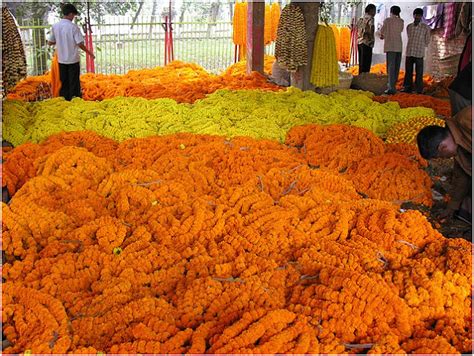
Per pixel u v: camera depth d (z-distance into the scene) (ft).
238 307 7.29
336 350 6.59
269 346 6.43
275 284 7.93
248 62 33.45
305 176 12.41
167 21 41.22
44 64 36.83
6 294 7.60
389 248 9.00
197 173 12.19
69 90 27.53
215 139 14.92
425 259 8.34
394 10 33.86
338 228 9.53
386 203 10.77
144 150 14.03
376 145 14.97
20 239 9.17
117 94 27.86
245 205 10.44
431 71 43.88
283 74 29.58
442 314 7.36
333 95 21.84
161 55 43.52
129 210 10.37
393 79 34.86
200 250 8.87
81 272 8.22
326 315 7.09
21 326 7.10
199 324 7.17
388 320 7.10
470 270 7.88
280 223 9.54
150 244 8.97
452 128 10.93
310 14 23.73
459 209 12.12
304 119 17.89
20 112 17.30
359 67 39.34
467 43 20.08
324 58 24.07
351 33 46.96
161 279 8.18
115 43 41.70
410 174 13.10
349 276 7.45
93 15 42.37
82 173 12.17
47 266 8.30
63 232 9.41
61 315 7.18
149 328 6.89
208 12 49.14
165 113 17.39
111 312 7.20
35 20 37.27
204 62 45.37
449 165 14.64
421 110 18.85
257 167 12.92
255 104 19.35
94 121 16.49
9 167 12.68
